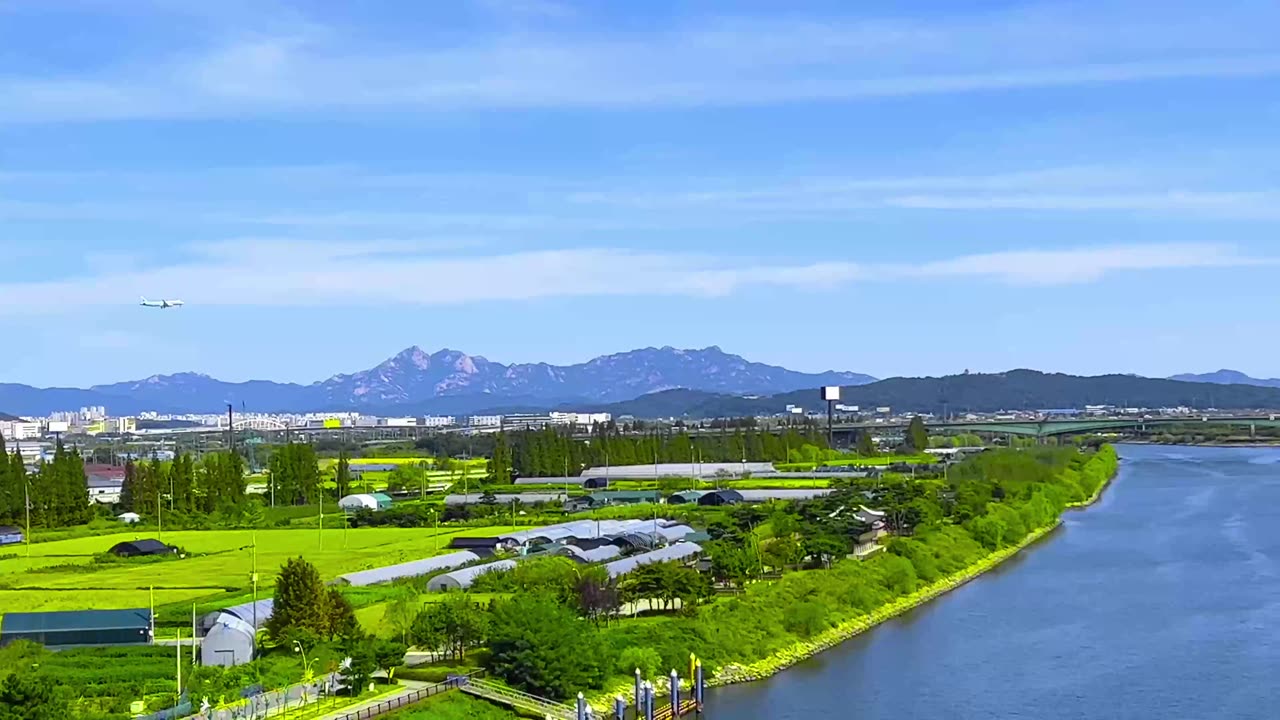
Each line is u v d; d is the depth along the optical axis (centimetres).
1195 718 14475
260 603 17150
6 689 11831
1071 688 15725
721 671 16338
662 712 14412
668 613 18638
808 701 15325
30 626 16250
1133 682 15950
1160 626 19088
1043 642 18188
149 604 18600
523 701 14100
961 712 14788
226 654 15012
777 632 17825
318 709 13238
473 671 14962
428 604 17362
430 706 13500
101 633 16200
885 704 15138
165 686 14012
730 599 19375
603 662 15088
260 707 13275
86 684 14112
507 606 15250
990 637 18562
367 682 14238
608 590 17800
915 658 17362
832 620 18912
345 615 15938
